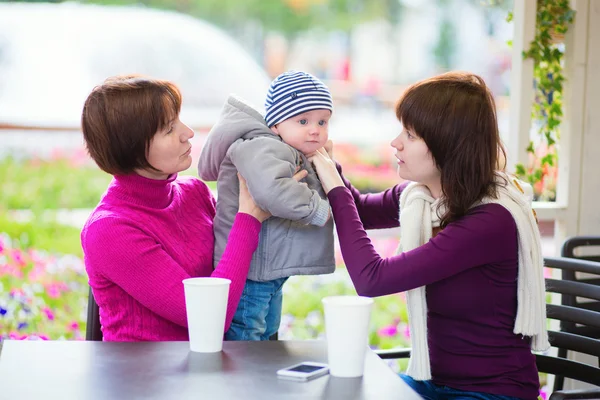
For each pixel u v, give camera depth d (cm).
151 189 194
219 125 201
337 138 824
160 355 154
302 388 135
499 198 185
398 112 190
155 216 193
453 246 180
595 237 251
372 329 389
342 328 140
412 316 188
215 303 155
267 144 188
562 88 312
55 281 402
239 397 129
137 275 181
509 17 322
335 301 147
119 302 189
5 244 451
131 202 192
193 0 1234
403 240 193
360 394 133
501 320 186
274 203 183
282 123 196
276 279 204
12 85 645
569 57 309
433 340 192
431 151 186
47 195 602
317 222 188
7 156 630
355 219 189
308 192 186
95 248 182
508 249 183
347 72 1287
